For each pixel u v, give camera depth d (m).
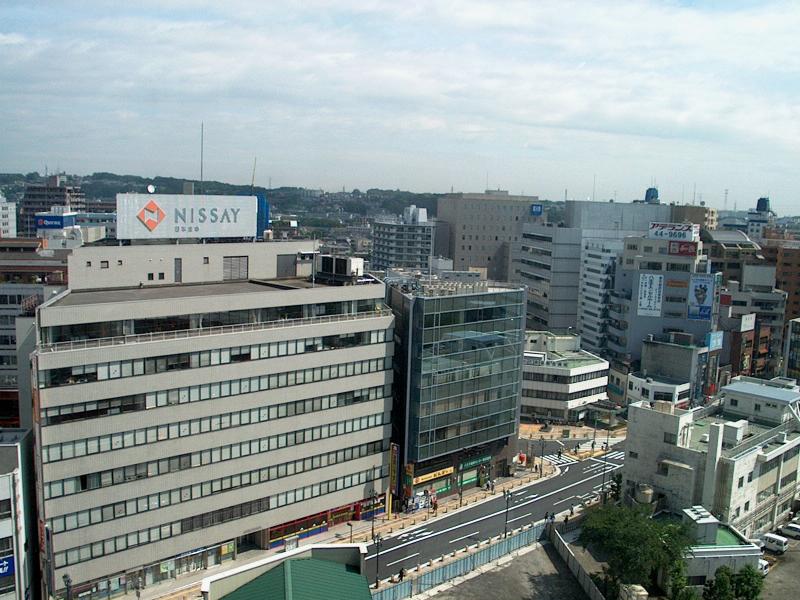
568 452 154.25
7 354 144.00
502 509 122.62
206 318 96.94
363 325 110.62
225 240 127.69
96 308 87.25
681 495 101.88
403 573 95.62
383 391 114.94
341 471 110.81
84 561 85.75
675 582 85.50
